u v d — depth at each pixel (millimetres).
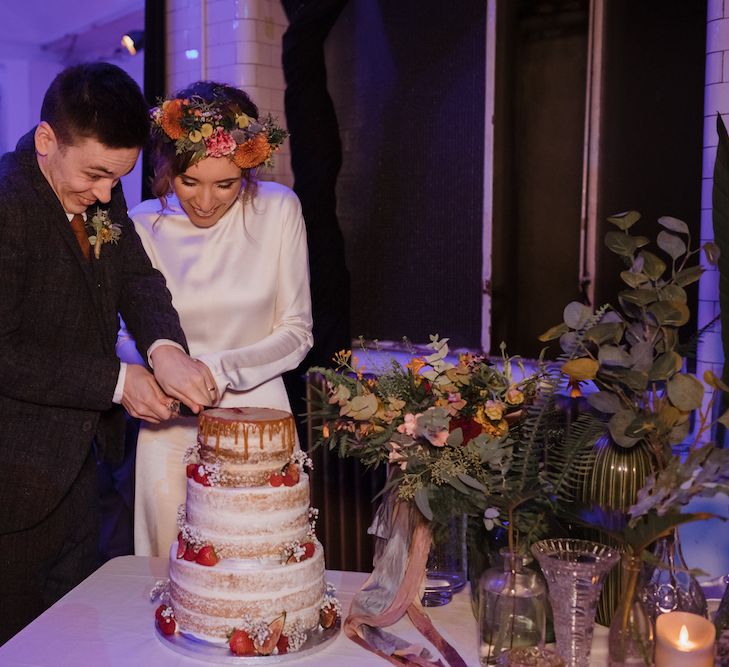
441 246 3881
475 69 3689
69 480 2029
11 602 2115
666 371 1377
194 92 2082
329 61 4059
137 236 2268
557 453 1513
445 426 1477
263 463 1530
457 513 1482
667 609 1397
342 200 4117
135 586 1802
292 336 2414
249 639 1478
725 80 3016
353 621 1562
